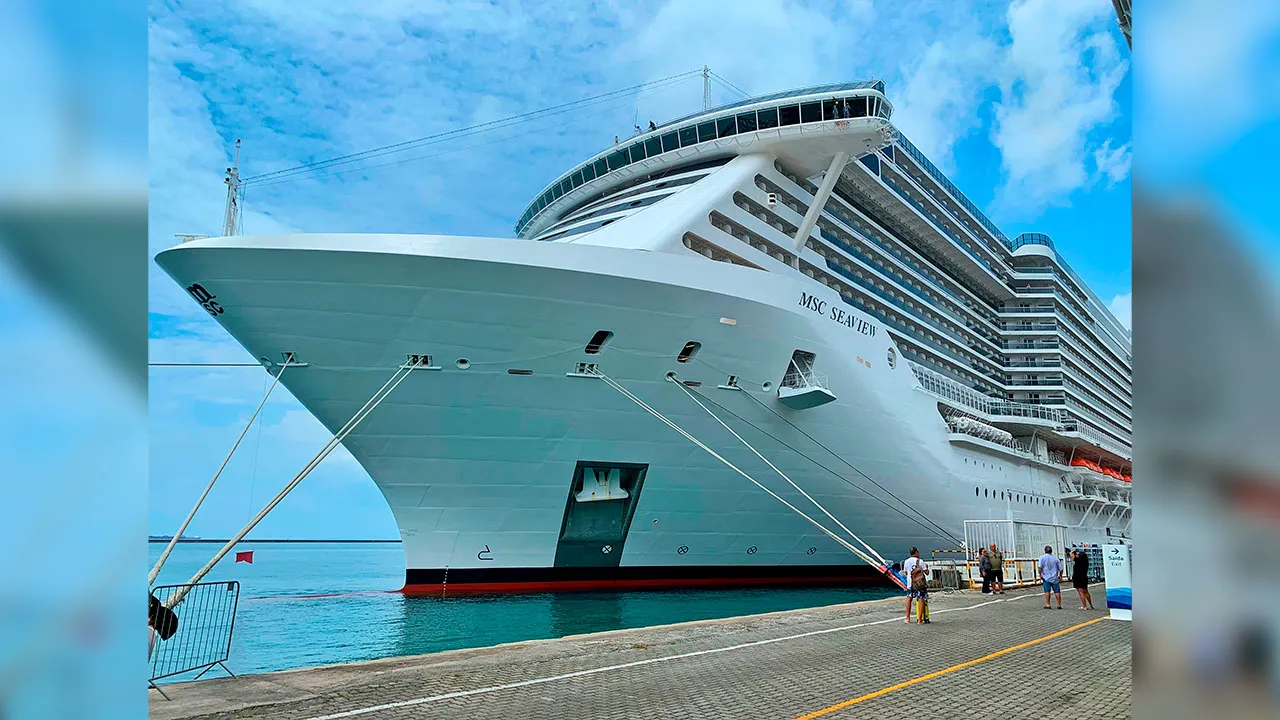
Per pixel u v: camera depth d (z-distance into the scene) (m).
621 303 16.44
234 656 14.26
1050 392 38.22
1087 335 46.59
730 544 21.53
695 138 23.75
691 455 19.28
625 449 18.50
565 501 18.78
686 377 18.08
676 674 8.66
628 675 8.59
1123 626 12.91
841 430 21.56
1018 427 32.88
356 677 8.42
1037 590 21.70
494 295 15.42
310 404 16.53
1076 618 14.15
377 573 54.56
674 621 17.31
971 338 36.00
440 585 19.02
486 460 17.73
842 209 27.31
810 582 24.06
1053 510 35.38
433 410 16.69
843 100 21.64
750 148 23.06
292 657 14.17
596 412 17.67
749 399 19.23
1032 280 41.09
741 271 18.22
